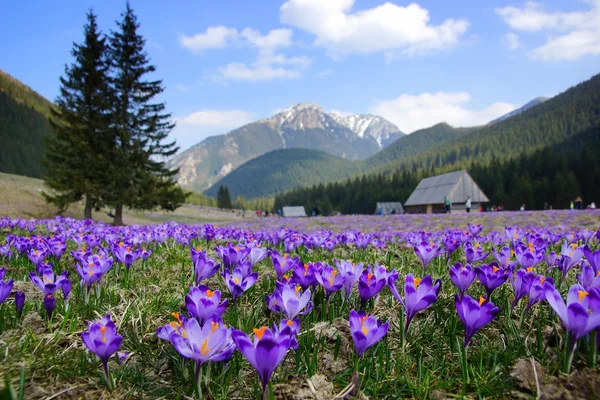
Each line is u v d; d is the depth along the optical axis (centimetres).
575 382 210
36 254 405
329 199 17675
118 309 329
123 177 2989
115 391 211
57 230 952
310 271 295
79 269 320
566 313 212
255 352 172
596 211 2548
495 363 231
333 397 210
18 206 3212
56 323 289
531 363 232
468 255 394
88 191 2859
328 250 595
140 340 272
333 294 338
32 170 12062
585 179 10275
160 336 206
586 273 272
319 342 264
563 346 253
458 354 248
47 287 280
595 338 218
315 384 218
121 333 282
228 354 192
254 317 298
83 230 964
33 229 1056
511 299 344
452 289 376
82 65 2966
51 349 244
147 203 3147
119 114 3062
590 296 204
